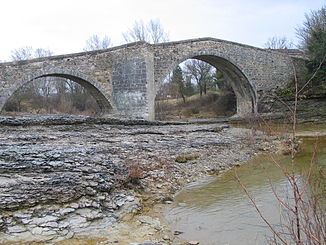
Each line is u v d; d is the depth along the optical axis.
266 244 5.82
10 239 5.66
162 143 14.08
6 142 11.48
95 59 26.39
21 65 22.86
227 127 23.45
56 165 8.26
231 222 6.97
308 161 12.86
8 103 39.44
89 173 8.09
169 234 6.42
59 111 42.97
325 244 3.92
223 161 12.88
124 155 10.93
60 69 24.56
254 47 34.88
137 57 26.16
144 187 8.83
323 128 25.47
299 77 36.03
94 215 6.71
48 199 6.73
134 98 26.38
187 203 8.29
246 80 34.84
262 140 17.62
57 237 5.89
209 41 31.00
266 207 7.73
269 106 35.25
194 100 53.78
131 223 6.83
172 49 28.52
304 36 37.19
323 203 6.37
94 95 28.02
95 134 14.51
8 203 6.33
